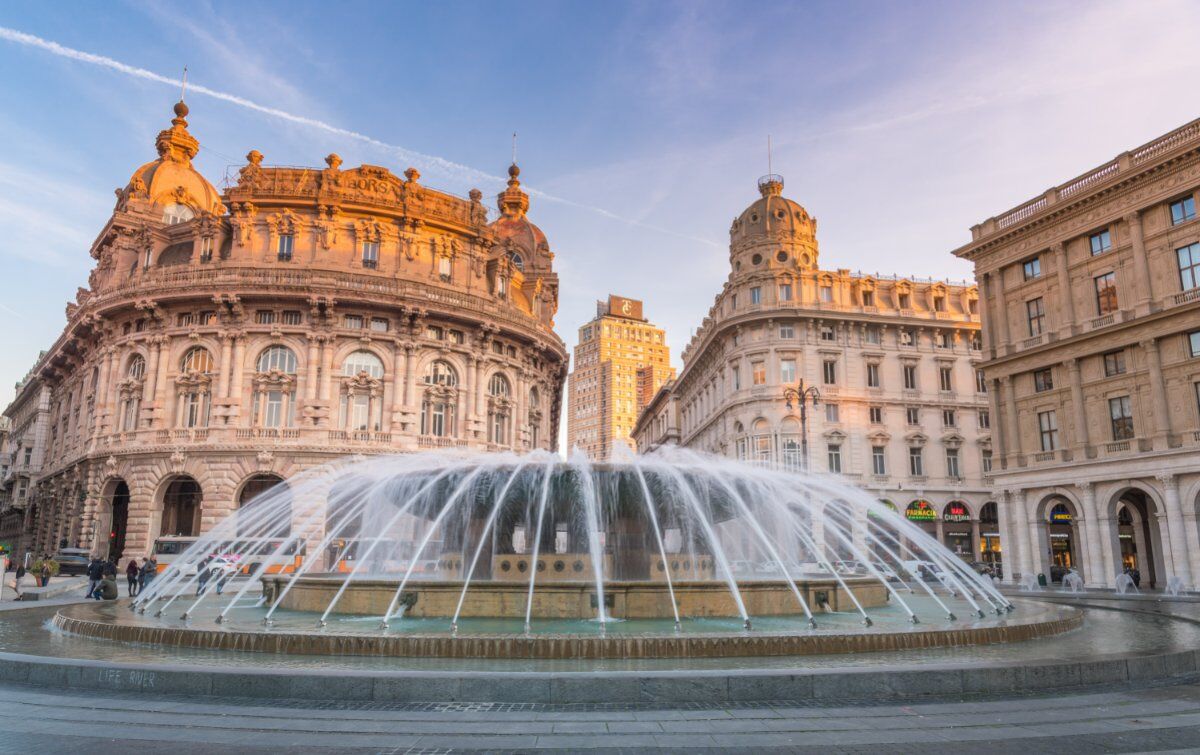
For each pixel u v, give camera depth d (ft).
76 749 26.73
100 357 188.65
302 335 176.14
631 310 650.84
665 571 68.59
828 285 218.38
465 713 32.22
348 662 40.52
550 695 34.12
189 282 173.58
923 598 82.07
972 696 36.17
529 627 52.01
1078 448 140.67
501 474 66.23
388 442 173.78
